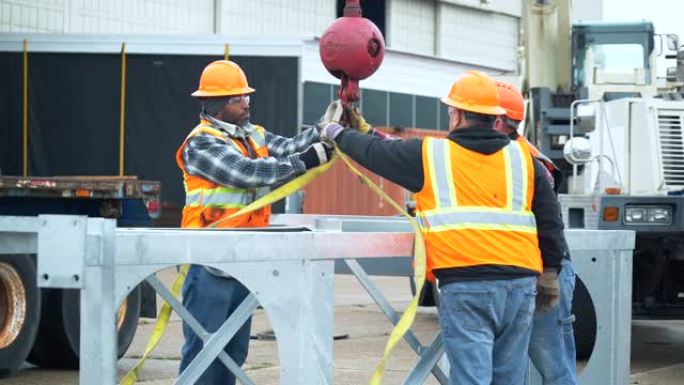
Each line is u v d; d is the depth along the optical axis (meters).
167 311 6.88
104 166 24.22
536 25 18.22
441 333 6.73
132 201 13.21
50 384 11.21
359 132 6.96
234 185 7.63
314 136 8.29
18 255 11.31
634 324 17.53
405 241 6.78
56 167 24.30
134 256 5.61
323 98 39.84
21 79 24.31
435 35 51.69
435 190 6.58
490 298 6.48
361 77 7.50
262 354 13.26
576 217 13.36
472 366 6.46
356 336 15.30
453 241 6.50
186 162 7.80
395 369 12.45
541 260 6.88
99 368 5.44
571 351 8.21
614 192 13.56
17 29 34.84
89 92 24.22
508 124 8.30
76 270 5.43
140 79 24.14
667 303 13.66
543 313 7.19
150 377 11.55
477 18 54.19
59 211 12.79
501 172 6.63
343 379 11.72
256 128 8.27
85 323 5.45
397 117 44.06
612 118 14.69
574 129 16.08
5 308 11.32
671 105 14.22
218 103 7.95
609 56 18.30
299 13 45.88
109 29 37.94
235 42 23.78
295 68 23.56
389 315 6.71
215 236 5.86
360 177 7.07
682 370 12.79
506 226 6.56
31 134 24.30
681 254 13.28
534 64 18.20
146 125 24.14
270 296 6.06
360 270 6.60
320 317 6.27
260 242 6.01
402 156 6.66
